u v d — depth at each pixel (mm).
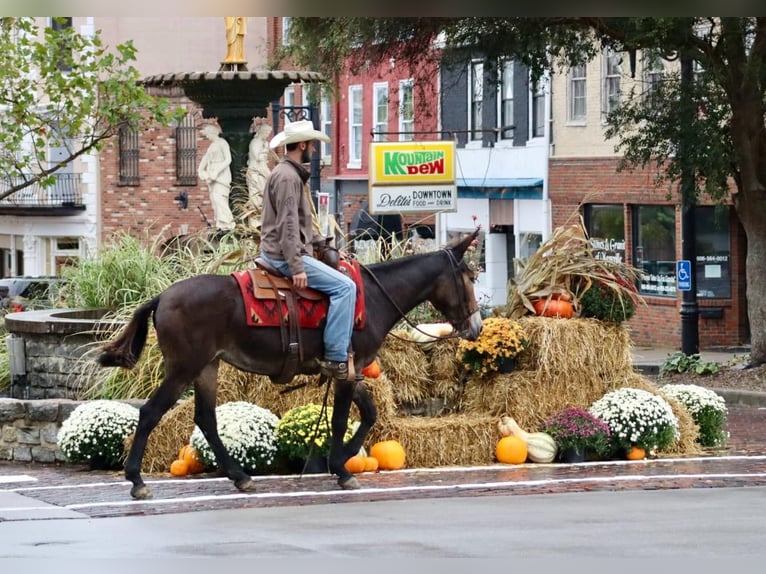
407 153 34500
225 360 13523
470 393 16797
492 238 46438
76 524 12000
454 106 47531
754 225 28812
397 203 34500
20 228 61281
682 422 17156
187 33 58406
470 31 28438
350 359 13703
